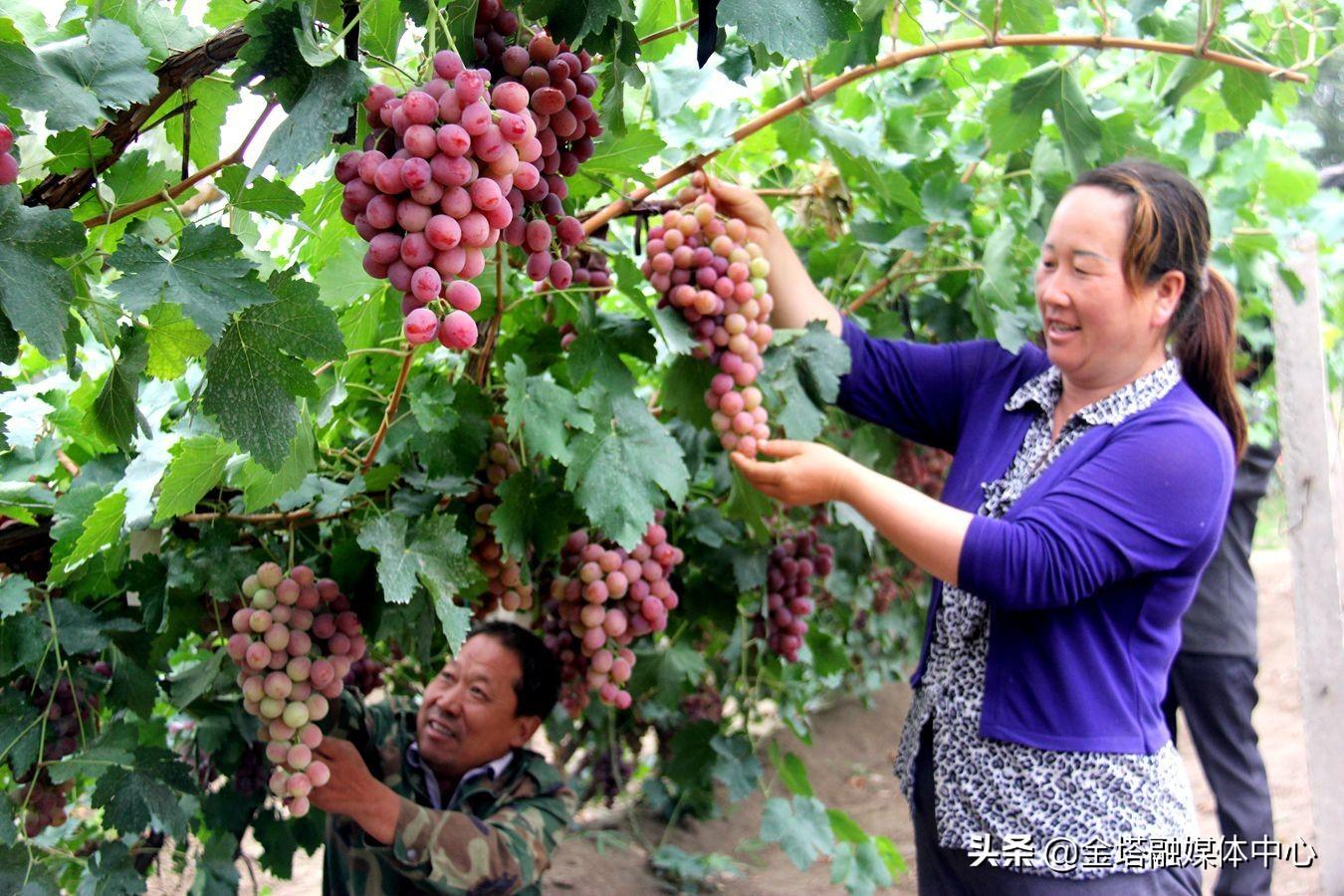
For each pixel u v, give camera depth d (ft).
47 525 6.50
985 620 6.99
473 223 3.88
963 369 8.25
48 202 4.59
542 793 8.42
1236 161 12.54
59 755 6.39
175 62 4.46
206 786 8.76
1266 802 12.17
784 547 9.41
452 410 6.52
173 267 3.98
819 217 9.22
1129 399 6.91
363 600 6.69
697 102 9.52
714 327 7.07
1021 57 10.11
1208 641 12.04
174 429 6.47
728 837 16.14
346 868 7.96
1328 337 16.92
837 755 19.19
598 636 7.04
